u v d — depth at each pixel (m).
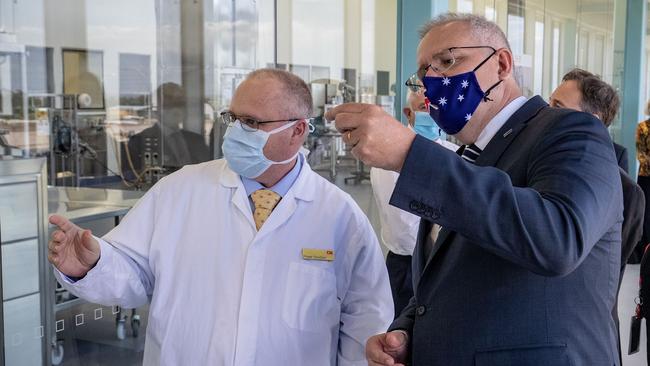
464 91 1.26
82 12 3.39
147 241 1.71
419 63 1.35
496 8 4.20
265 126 1.63
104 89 3.33
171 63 3.31
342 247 1.72
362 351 1.70
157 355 1.65
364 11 3.36
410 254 2.36
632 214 2.14
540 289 1.14
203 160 3.18
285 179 1.72
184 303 1.64
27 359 2.23
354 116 1.04
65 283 1.59
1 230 2.10
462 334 1.18
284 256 1.65
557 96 2.46
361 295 1.74
